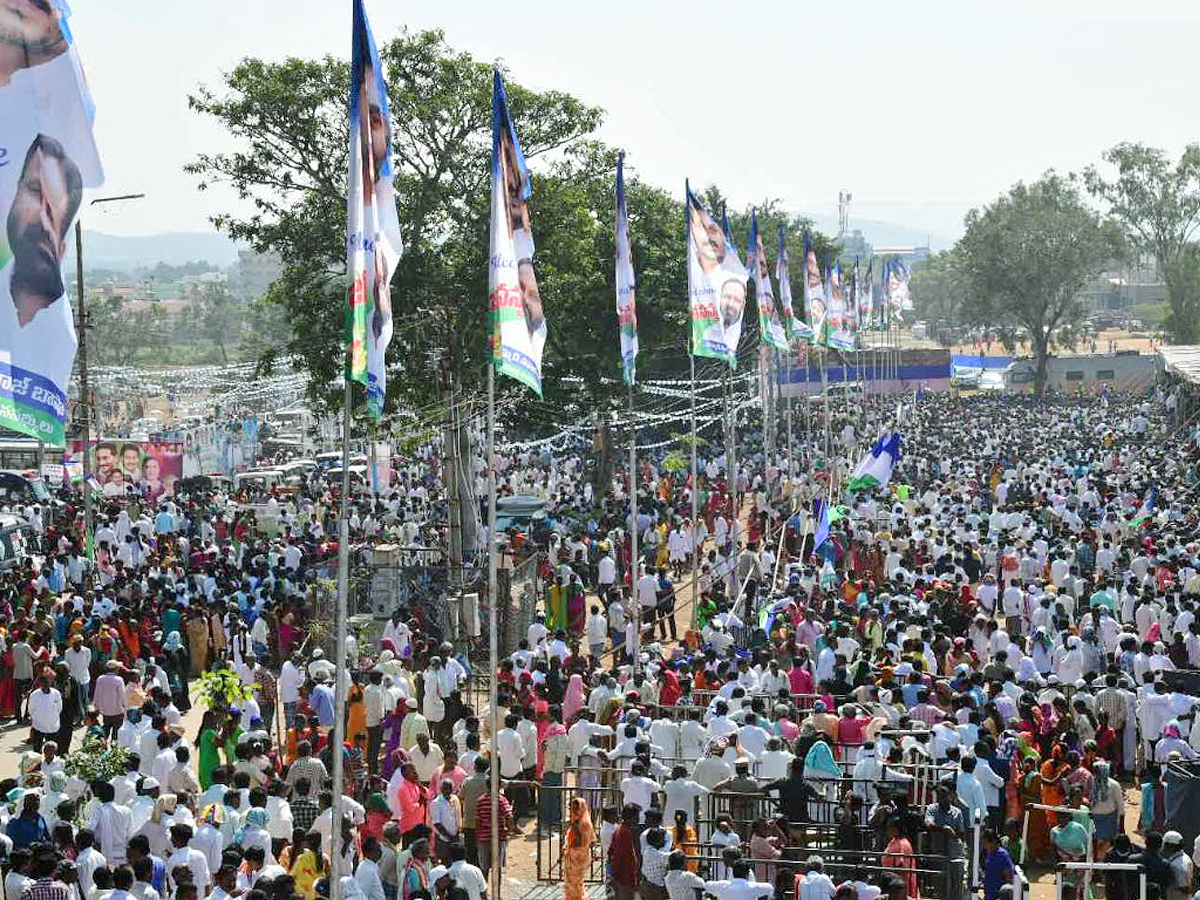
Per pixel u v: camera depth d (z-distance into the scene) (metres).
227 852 19.00
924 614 36.69
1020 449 83.19
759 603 42.19
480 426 64.75
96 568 45.06
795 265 92.56
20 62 16.77
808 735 25.86
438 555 45.97
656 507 55.41
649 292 68.62
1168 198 136.75
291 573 42.81
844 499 60.22
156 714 26.66
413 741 27.34
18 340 16.84
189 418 84.75
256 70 50.75
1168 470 69.38
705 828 24.11
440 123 50.81
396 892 20.92
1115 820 25.52
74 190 17.02
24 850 19.23
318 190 51.91
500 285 23.30
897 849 21.67
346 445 18.48
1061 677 33.91
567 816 27.08
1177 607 38.06
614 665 37.28
